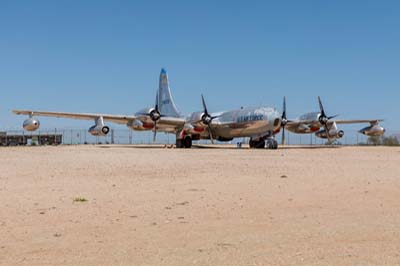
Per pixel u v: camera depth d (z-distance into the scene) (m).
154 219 8.43
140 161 23.66
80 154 30.25
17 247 6.43
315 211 9.21
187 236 7.05
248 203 10.24
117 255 6.00
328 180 14.79
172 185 13.61
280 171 18.19
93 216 8.73
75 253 6.11
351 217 8.55
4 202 10.36
